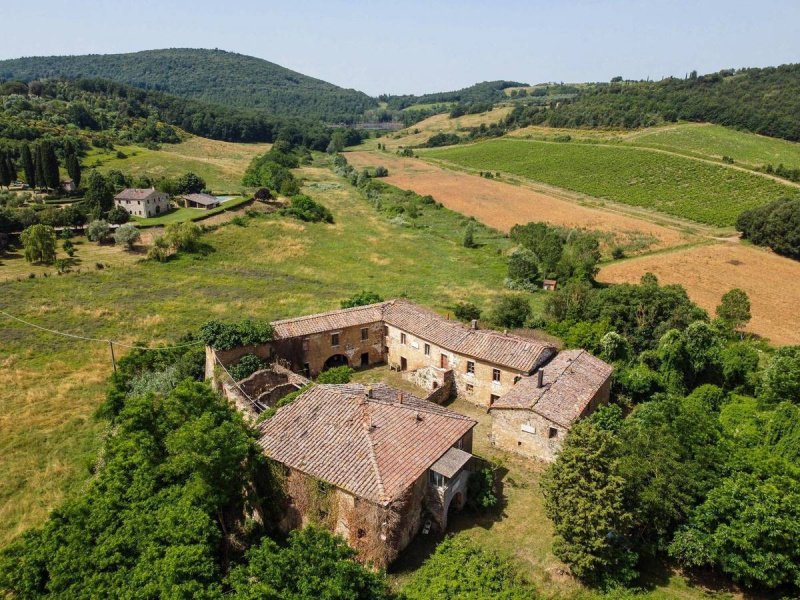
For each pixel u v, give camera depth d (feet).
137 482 92.32
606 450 91.76
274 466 103.04
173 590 67.67
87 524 83.05
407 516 96.48
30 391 168.04
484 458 126.82
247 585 66.03
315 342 170.30
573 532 89.35
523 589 82.74
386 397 122.21
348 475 96.17
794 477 92.79
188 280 272.72
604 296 207.10
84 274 268.00
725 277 294.25
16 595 75.05
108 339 204.03
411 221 428.97
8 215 316.40
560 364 144.36
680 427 102.27
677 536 90.68
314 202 425.28
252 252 328.70
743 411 130.41
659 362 175.01
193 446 88.17
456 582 80.33
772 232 327.47
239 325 159.74
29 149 395.55
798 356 154.81
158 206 382.42
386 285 286.87
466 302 257.75
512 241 375.45
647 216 431.02
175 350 173.88
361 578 68.18
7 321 212.64
